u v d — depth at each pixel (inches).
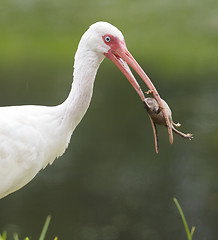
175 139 703.7
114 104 835.4
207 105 801.6
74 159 658.8
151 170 633.6
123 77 986.7
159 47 1139.9
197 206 568.7
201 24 1216.8
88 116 783.1
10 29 1230.3
